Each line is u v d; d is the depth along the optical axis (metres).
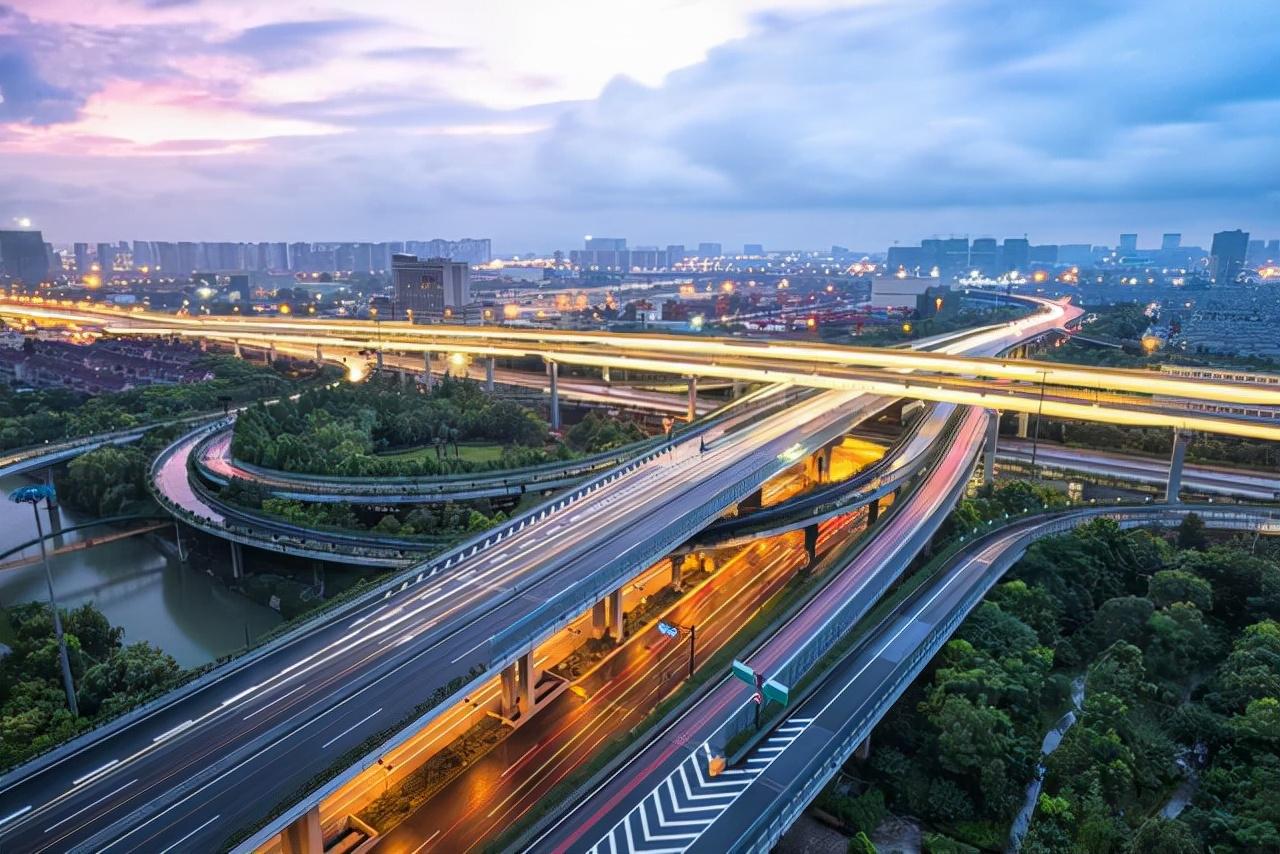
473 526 156.38
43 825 72.31
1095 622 134.12
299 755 81.38
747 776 87.31
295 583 155.38
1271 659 114.06
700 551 149.50
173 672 113.19
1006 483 190.62
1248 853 82.88
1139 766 100.81
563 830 80.06
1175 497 185.50
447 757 100.81
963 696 105.31
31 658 110.88
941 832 94.38
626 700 113.88
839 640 114.44
